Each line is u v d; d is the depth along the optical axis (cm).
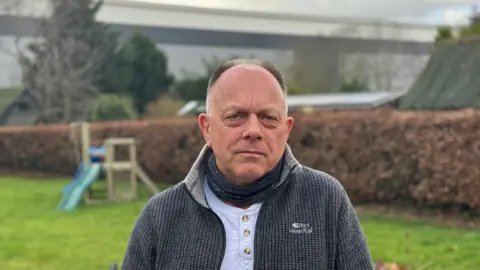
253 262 211
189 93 4450
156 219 223
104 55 3975
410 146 1034
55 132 2191
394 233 892
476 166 945
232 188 214
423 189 1018
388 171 1077
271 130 209
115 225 1039
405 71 4322
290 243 212
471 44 1961
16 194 1551
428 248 787
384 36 4375
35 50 3606
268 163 210
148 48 4306
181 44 4525
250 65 214
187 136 1689
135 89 4225
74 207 1246
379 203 1136
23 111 3581
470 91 1741
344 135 1136
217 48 4647
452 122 972
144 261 224
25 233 973
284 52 4603
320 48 4328
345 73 4266
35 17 3675
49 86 3547
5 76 3706
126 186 1656
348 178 1136
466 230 909
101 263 757
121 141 1398
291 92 3703
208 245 214
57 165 2223
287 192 219
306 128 1195
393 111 1129
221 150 210
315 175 225
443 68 1928
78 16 3744
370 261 224
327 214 219
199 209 218
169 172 1780
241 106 206
